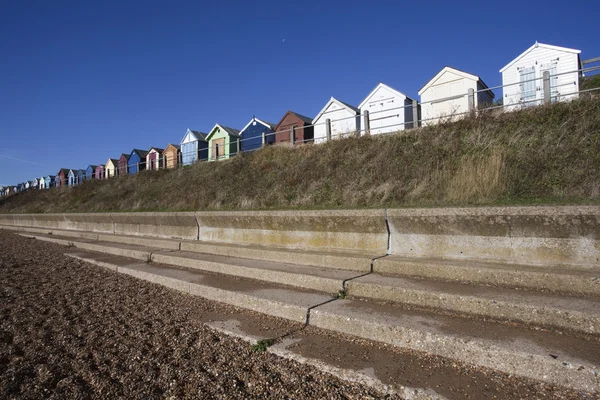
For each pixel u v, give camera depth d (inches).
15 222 979.9
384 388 110.9
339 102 877.2
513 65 666.8
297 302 180.1
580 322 128.8
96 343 162.1
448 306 158.7
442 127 379.2
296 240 296.7
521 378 111.7
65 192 1176.2
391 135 421.4
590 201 202.4
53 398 117.3
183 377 127.6
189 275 266.7
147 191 728.3
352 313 159.0
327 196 364.2
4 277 310.8
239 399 112.2
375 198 315.3
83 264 368.8
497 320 145.4
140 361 142.1
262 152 582.9
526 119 319.9
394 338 140.0
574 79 597.6
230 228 360.5
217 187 530.3
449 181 283.6
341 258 234.8
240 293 203.3
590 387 101.3
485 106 392.2
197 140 1222.3
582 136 262.1
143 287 263.6
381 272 216.1
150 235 483.2
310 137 995.9
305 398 110.7
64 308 217.6
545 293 158.7
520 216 189.6
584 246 176.2
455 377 114.1
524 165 256.1
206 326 176.2
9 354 152.3
